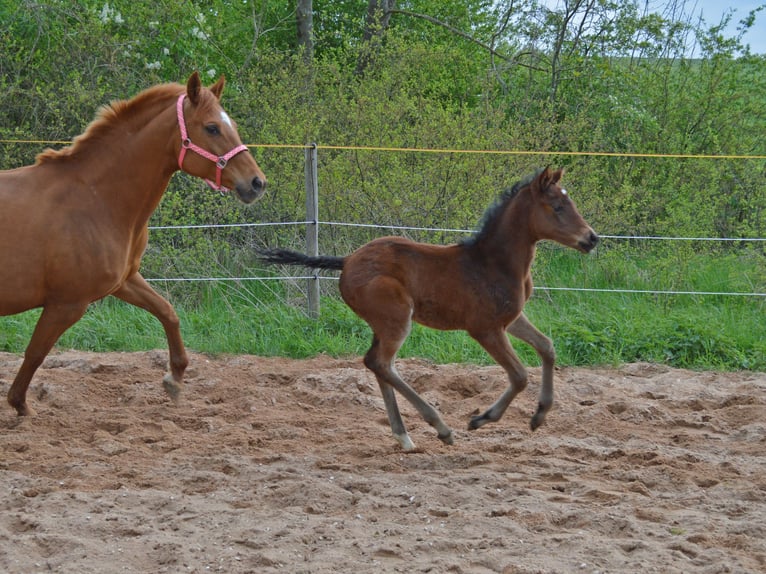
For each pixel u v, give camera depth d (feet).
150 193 22.86
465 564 15.10
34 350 22.74
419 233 41.34
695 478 20.24
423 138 43.73
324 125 46.26
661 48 59.77
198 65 53.83
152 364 30.81
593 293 41.19
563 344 33.19
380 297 21.36
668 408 27.07
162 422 23.94
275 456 21.30
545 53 62.80
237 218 42.16
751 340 34.09
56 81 48.91
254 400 26.53
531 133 46.88
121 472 19.80
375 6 64.18
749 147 56.03
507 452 22.33
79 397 26.48
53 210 21.71
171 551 15.33
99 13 50.14
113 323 35.19
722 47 56.85
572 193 45.24
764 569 15.16
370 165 42.75
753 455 22.47
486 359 32.40
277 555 15.17
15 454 21.07
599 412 25.71
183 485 19.24
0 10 50.21
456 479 19.69
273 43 69.26
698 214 46.68
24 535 15.78
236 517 16.97
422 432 24.00
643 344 33.37
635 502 18.49
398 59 54.65
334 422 24.73
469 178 42.45
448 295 21.68
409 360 32.12
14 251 21.27
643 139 55.11
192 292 39.99
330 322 35.53
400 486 19.07
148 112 22.72
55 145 47.11
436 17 70.85
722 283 42.24
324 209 42.22
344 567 14.88
